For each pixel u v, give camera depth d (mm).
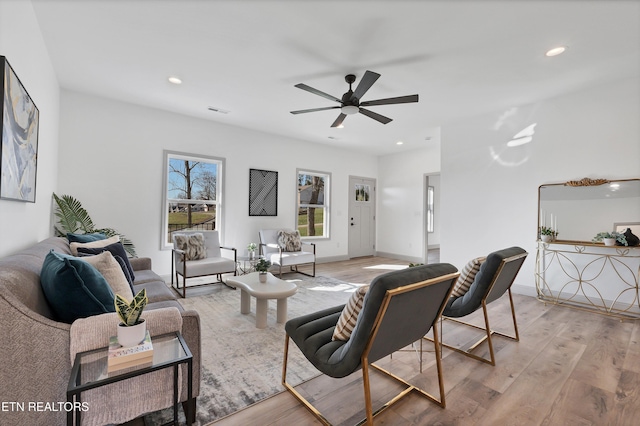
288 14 2203
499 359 2207
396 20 2250
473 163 4445
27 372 1098
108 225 3975
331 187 6691
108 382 1047
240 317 3045
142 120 4207
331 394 1777
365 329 1278
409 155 6984
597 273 3420
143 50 2730
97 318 1276
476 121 4430
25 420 1086
